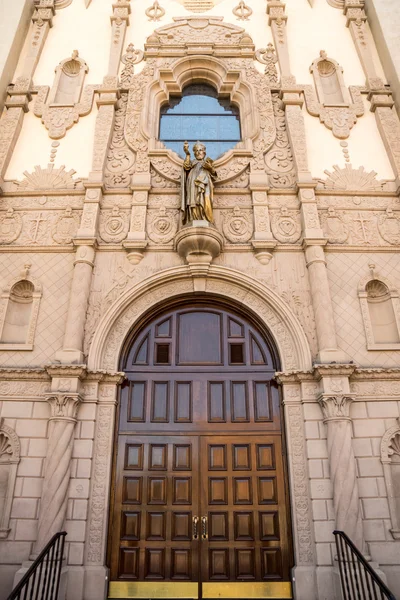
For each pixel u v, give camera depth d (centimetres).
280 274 866
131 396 803
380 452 737
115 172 967
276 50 1138
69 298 841
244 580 688
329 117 1042
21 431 743
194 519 722
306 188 929
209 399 805
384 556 675
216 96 1131
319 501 701
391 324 848
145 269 866
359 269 880
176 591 680
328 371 750
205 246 848
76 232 898
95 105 1059
